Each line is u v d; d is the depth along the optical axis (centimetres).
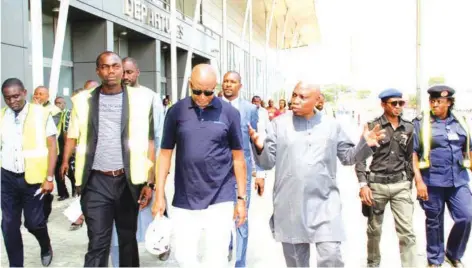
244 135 461
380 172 428
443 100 436
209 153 329
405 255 421
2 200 421
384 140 422
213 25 2895
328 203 332
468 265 465
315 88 327
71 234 600
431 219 456
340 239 326
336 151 339
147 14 1759
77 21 1447
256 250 536
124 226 362
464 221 442
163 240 343
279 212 336
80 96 350
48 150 434
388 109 420
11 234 424
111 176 344
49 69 1343
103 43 1445
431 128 444
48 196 552
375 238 454
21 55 1018
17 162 420
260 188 452
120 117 347
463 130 442
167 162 346
